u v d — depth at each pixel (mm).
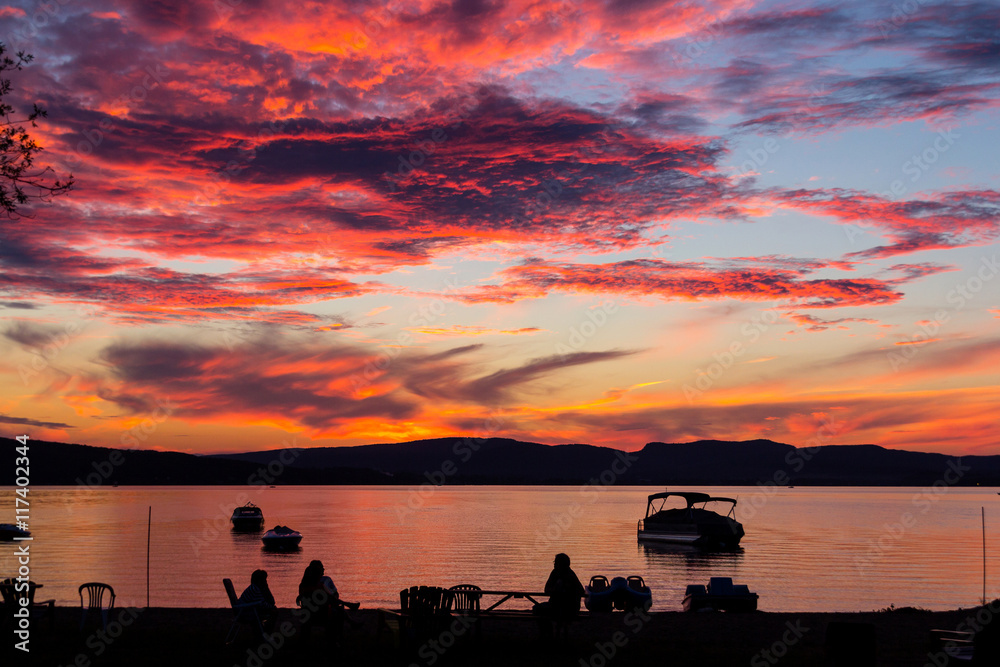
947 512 189500
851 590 45656
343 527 113750
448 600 13688
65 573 51125
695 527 75500
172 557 64750
